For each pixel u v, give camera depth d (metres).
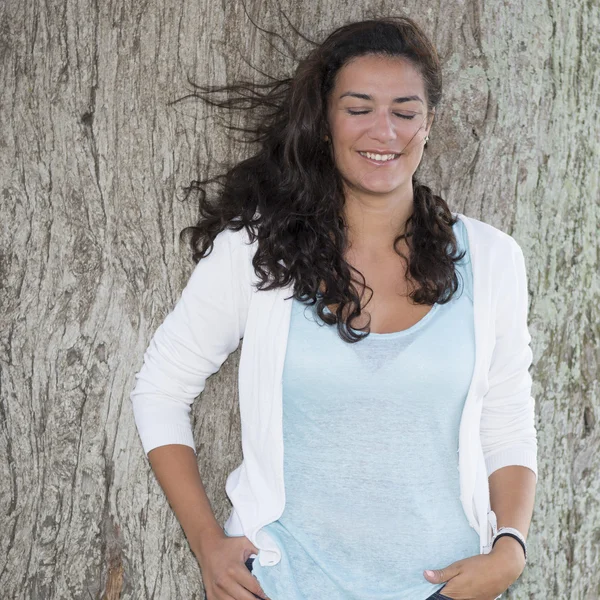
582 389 3.50
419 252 2.72
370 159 2.69
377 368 2.55
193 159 3.10
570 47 3.35
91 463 3.09
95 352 3.07
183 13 3.08
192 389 2.83
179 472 2.74
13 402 3.09
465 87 3.21
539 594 3.49
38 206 3.07
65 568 3.12
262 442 2.63
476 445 2.66
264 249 2.68
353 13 3.15
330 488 2.55
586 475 3.55
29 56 3.10
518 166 3.27
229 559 2.60
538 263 3.35
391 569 2.52
